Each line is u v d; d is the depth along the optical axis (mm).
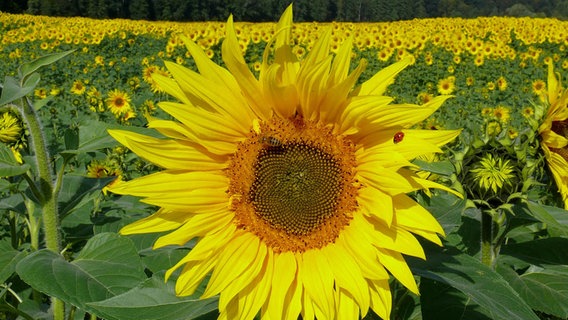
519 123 2105
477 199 488
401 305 519
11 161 493
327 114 413
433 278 383
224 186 427
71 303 407
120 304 414
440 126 1326
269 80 387
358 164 410
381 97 375
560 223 473
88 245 463
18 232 722
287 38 394
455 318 422
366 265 384
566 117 522
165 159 411
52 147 806
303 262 413
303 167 415
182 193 412
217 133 416
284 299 408
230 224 425
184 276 406
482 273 395
